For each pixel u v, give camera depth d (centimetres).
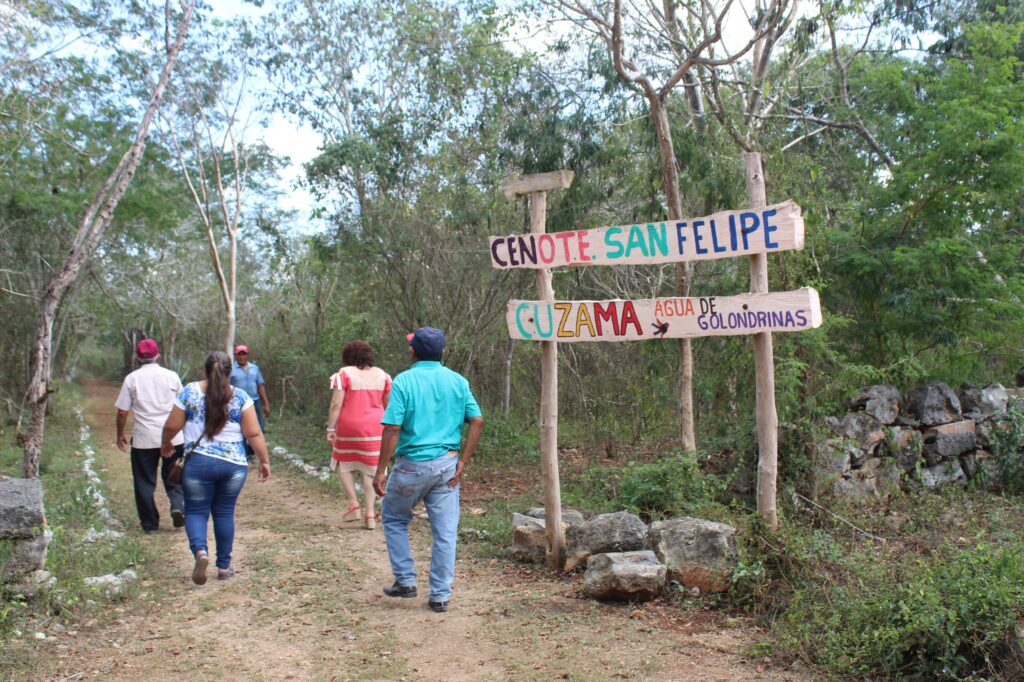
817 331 815
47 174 1677
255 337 2386
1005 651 411
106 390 3750
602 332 620
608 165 1237
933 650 421
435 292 1327
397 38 1794
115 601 557
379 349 1447
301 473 1180
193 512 602
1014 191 952
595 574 567
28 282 1812
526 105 1292
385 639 497
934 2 1417
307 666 458
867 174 1187
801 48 1145
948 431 906
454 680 438
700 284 1097
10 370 1916
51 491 972
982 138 949
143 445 782
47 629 497
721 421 937
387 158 1402
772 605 528
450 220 1329
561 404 1448
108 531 750
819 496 792
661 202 1221
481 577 631
